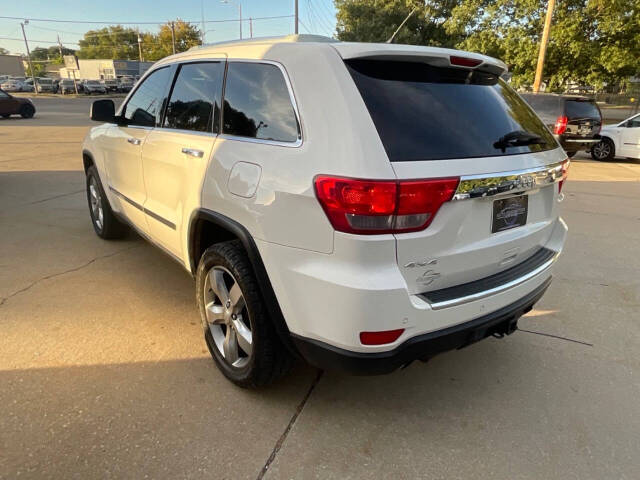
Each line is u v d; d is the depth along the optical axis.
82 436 2.20
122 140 3.69
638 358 3.00
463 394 2.62
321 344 2.02
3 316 3.25
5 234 4.96
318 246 1.93
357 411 2.46
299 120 2.06
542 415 2.46
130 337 3.05
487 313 2.19
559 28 17.88
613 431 2.36
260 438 2.24
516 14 18.86
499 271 2.31
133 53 94.50
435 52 2.18
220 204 2.40
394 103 2.00
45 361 2.77
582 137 12.47
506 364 2.92
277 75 2.24
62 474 1.99
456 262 2.05
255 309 2.27
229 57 2.61
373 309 1.85
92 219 5.02
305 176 1.94
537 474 2.08
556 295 3.91
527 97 12.88
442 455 2.18
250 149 2.26
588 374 2.83
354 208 1.80
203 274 2.64
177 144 2.85
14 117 22.19
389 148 1.86
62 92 50.12
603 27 17.36
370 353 1.93
